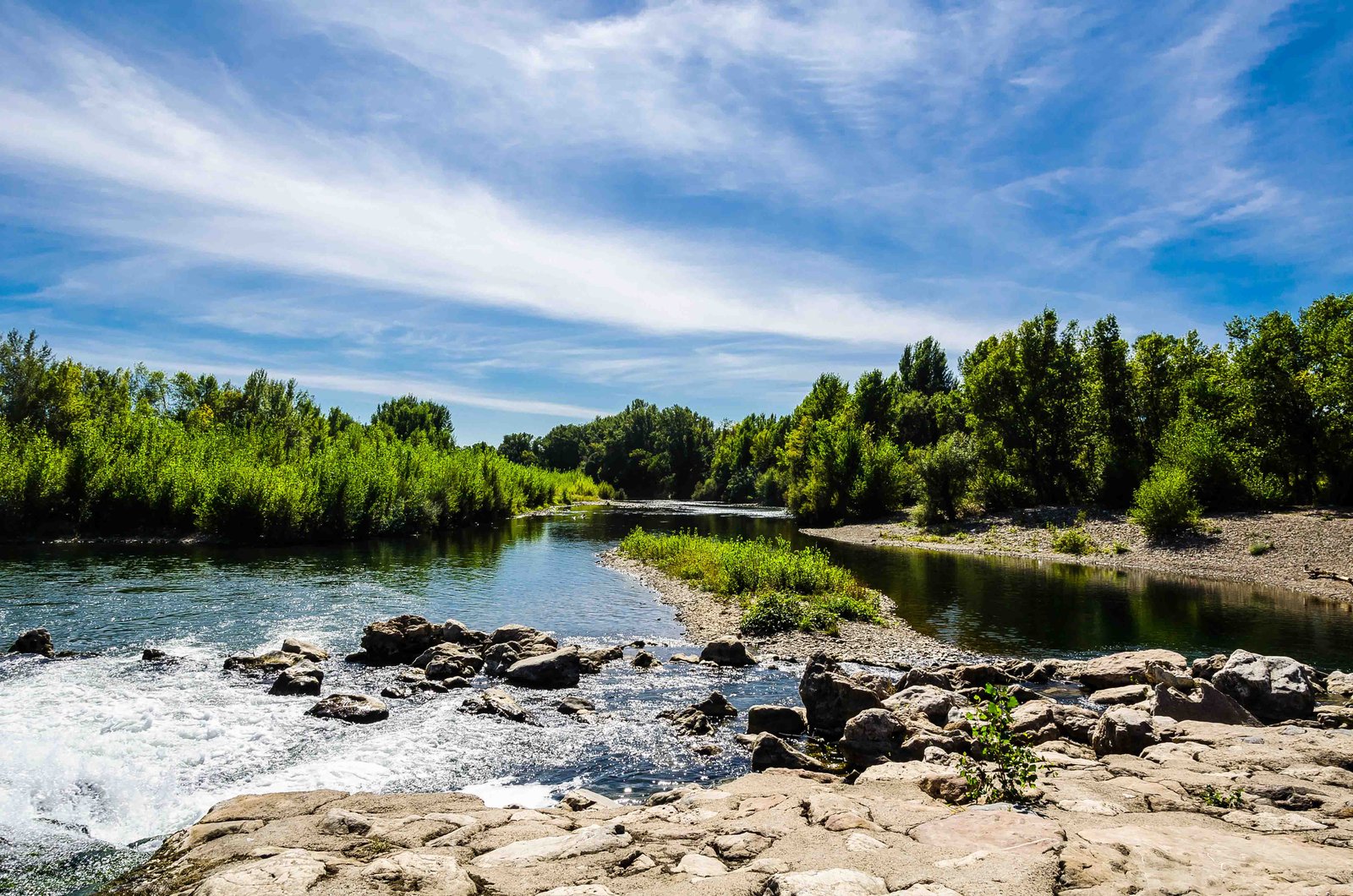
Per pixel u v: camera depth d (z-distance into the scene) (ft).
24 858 24.54
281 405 208.54
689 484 433.07
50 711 39.81
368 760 34.09
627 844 20.16
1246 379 135.33
